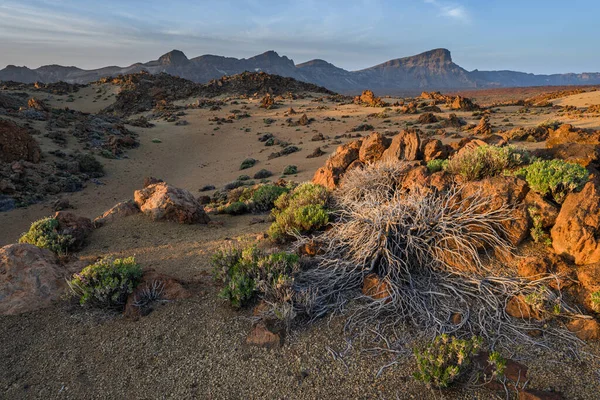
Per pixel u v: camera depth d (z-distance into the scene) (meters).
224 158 56.66
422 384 3.80
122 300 6.02
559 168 5.59
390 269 5.34
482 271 5.12
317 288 5.35
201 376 4.45
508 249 5.25
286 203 10.91
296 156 50.56
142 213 11.54
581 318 4.16
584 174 5.50
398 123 69.31
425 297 4.97
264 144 63.53
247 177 39.69
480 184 6.11
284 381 4.19
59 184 36.03
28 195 32.16
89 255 8.75
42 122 58.91
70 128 59.38
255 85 149.00
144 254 8.59
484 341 4.17
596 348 3.88
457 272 5.21
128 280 6.12
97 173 42.72
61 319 5.88
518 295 4.61
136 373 4.66
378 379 3.98
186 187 39.50
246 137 70.62
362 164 11.30
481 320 4.45
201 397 4.19
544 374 3.71
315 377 4.16
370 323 4.73
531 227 5.43
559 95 119.69
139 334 5.29
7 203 29.28
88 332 5.52
